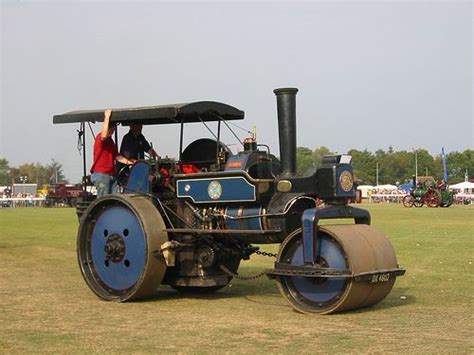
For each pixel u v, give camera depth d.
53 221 31.28
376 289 7.66
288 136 8.26
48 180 161.12
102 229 9.15
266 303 8.59
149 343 6.24
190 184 8.81
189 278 9.00
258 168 8.51
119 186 9.81
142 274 8.56
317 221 7.59
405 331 6.68
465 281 10.40
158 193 9.33
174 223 9.12
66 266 12.84
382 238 7.87
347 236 7.52
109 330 6.87
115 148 9.77
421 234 20.34
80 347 6.11
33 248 16.55
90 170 9.75
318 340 6.29
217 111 9.18
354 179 8.12
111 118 9.37
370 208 47.66
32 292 9.55
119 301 8.71
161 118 9.27
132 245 8.80
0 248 16.53
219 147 9.16
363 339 6.31
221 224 8.64
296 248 7.82
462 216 32.88
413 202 51.88
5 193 101.69
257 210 8.32
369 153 133.38
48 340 6.41
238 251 9.16
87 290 9.76
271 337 6.44
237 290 9.81
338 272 7.32
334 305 7.50
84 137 9.98
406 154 131.75
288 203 8.05
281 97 8.27
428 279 10.62
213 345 6.13
